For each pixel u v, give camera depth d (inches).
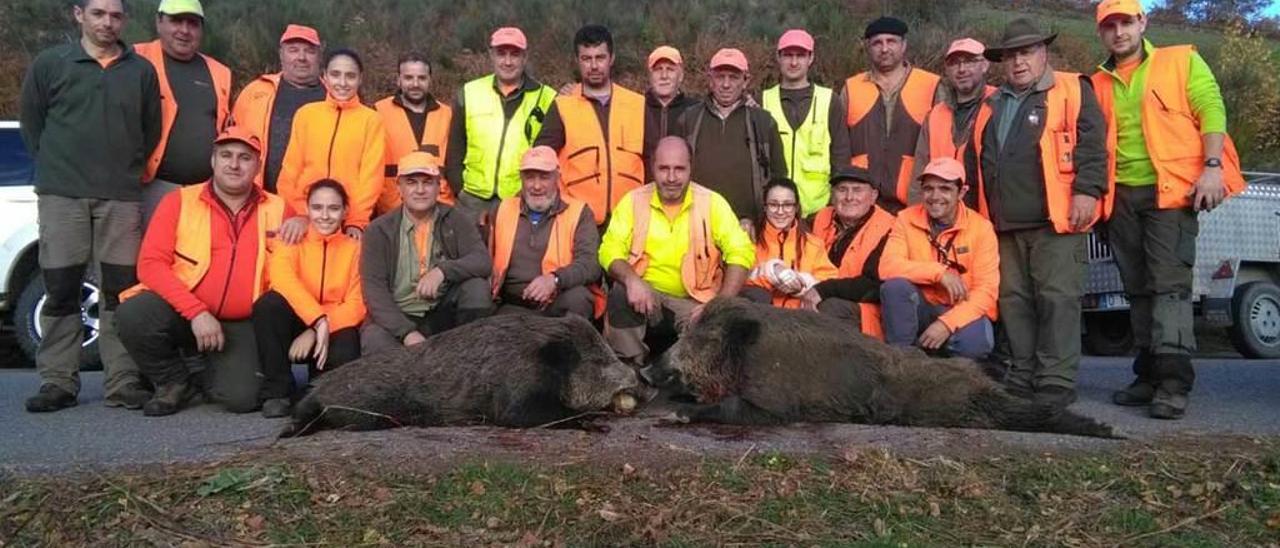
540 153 264.2
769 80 613.6
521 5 672.4
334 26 642.8
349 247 257.6
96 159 246.7
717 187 293.0
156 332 241.1
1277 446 201.5
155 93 259.9
